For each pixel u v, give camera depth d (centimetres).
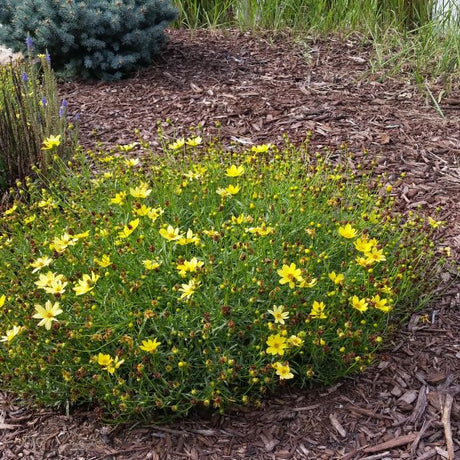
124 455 269
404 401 285
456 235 391
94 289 293
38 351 281
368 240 335
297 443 270
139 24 639
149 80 623
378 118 533
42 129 452
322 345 268
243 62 657
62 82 634
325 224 331
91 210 353
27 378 281
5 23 638
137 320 284
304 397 290
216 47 696
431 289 333
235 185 355
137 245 310
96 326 276
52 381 287
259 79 616
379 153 482
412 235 360
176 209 343
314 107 552
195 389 272
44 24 597
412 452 263
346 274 306
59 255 294
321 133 511
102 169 450
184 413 283
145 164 464
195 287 265
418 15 697
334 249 326
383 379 296
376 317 319
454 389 289
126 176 375
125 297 286
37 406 293
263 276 291
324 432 274
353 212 373
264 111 549
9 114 445
